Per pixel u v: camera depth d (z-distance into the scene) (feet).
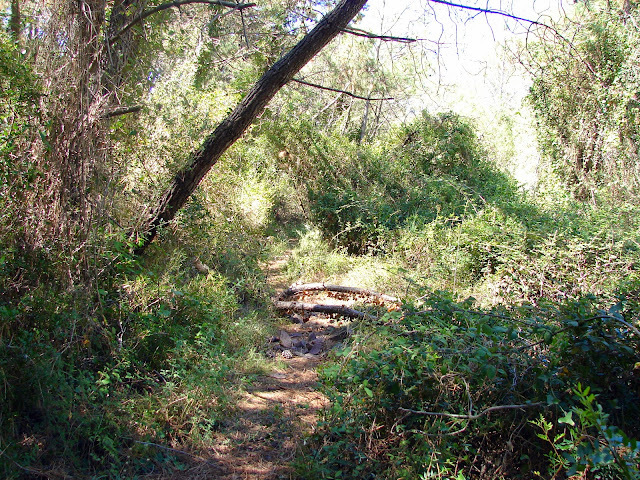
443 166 46.83
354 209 36.42
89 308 13.88
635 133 41.39
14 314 11.86
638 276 19.34
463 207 35.88
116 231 16.56
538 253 23.57
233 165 30.40
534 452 10.88
